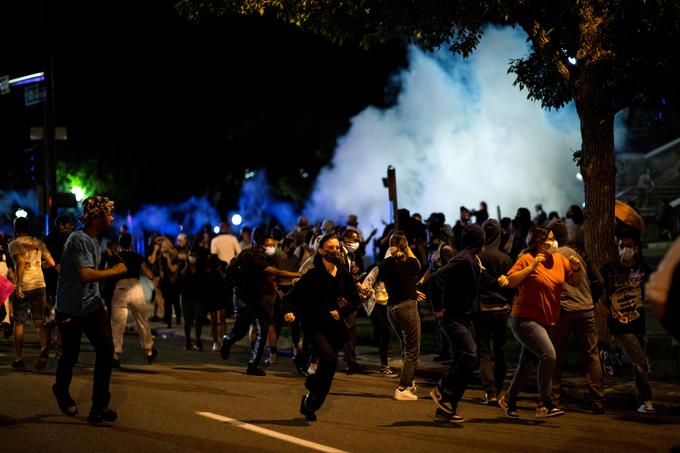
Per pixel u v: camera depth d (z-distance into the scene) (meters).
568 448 8.39
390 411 10.07
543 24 13.81
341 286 9.45
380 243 16.36
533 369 9.91
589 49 12.28
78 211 37.16
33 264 12.92
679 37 12.73
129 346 16.59
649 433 9.15
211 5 14.16
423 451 8.13
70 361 9.15
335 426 9.13
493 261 10.44
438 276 9.61
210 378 12.34
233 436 8.53
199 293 16.05
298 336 14.44
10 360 13.91
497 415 10.02
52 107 23.64
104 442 8.22
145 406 9.98
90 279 8.87
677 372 11.88
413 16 14.41
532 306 9.57
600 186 12.24
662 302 4.92
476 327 10.66
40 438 8.35
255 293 12.88
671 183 35.19
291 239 15.78
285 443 8.27
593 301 10.20
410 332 10.80
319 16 14.54
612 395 10.83
